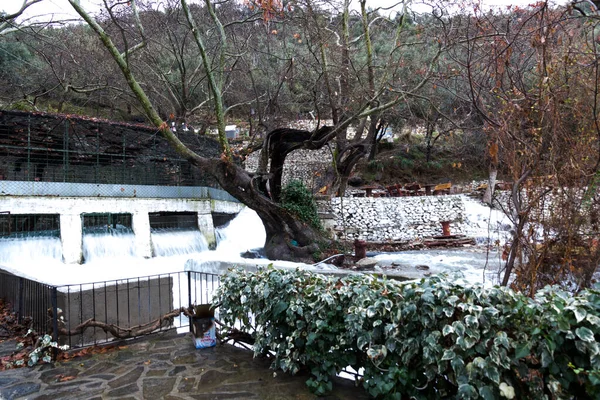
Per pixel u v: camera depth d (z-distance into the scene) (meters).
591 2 5.19
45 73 21.14
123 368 4.78
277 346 4.31
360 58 18.34
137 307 6.10
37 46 22.56
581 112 4.75
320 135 14.22
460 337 2.87
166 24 17.92
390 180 29.16
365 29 13.71
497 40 6.50
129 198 16.53
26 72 23.14
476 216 22.50
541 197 4.53
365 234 20.09
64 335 5.35
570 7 4.95
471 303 2.97
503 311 2.92
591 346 2.49
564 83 4.83
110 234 16.20
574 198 4.52
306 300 4.04
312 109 23.59
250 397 3.96
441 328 3.11
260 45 20.20
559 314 2.61
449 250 17.83
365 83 15.94
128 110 27.36
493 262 14.16
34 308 5.99
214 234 19.19
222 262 11.91
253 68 18.75
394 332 3.30
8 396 4.15
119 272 13.26
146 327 5.99
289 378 4.36
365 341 3.45
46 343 5.02
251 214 21.97
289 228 13.91
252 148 15.71
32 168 17.69
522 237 4.56
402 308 3.27
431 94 16.00
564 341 2.67
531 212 4.72
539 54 4.95
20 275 6.87
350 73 15.38
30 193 14.47
